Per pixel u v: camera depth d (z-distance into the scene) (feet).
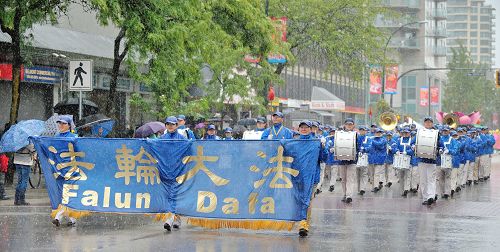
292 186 44.96
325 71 146.20
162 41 81.10
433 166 69.00
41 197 69.72
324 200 73.41
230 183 46.06
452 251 40.57
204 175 46.55
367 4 140.97
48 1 81.46
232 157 46.06
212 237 44.32
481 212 62.03
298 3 136.67
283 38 115.65
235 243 42.06
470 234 47.52
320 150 45.29
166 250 39.45
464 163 89.81
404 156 80.74
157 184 47.42
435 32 418.72
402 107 385.70
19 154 61.98
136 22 79.41
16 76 79.46
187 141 46.65
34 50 102.12
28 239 43.04
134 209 47.85
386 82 203.10
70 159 48.62
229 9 100.32
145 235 44.96
